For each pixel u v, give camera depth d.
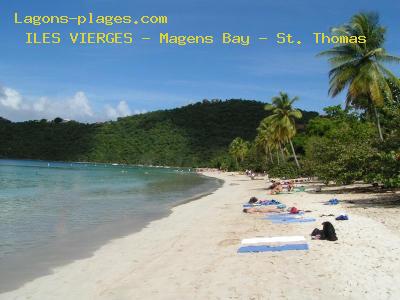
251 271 11.68
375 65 38.03
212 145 188.88
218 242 16.09
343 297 9.26
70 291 10.96
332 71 39.84
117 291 10.76
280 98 65.69
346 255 12.55
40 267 13.38
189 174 112.94
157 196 39.91
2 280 12.02
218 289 10.38
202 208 28.91
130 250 15.65
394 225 16.78
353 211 21.36
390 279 10.16
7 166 121.62
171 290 10.55
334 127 74.94
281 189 37.16
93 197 38.03
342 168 32.81
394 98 46.91
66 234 19.05
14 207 29.50
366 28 38.16
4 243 17.05
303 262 12.16
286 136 66.00
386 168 24.62
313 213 21.59
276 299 9.39
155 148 198.25
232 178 87.12
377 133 41.47
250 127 197.12
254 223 20.05
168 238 17.73
